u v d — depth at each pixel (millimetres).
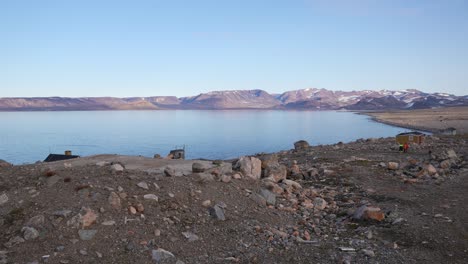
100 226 9094
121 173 12555
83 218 9023
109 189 10719
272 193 13711
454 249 9438
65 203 9695
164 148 122000
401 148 29266
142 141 145625
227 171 15148
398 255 9086
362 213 11883
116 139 157625
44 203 9656
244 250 9180
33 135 185250
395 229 10898
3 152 123312
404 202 13781
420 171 18891
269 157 17750
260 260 8703
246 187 13938
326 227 11383
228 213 11383
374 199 14562
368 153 28297
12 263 7488
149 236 9180
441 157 23781
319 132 152500
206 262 8375
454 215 12086
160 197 11180
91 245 8375
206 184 13047
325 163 23188
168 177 12906
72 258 7824
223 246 9328
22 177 11602
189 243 9227
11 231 8617
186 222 10273
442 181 17375
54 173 11656
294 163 22562
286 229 10977
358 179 18172
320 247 9641
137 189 11312
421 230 10719
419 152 28547
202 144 126562
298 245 9727
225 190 13031
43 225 8734
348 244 9859
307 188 16453
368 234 10453
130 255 8227
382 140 41906
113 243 8602
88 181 11188
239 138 143750
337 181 17922
